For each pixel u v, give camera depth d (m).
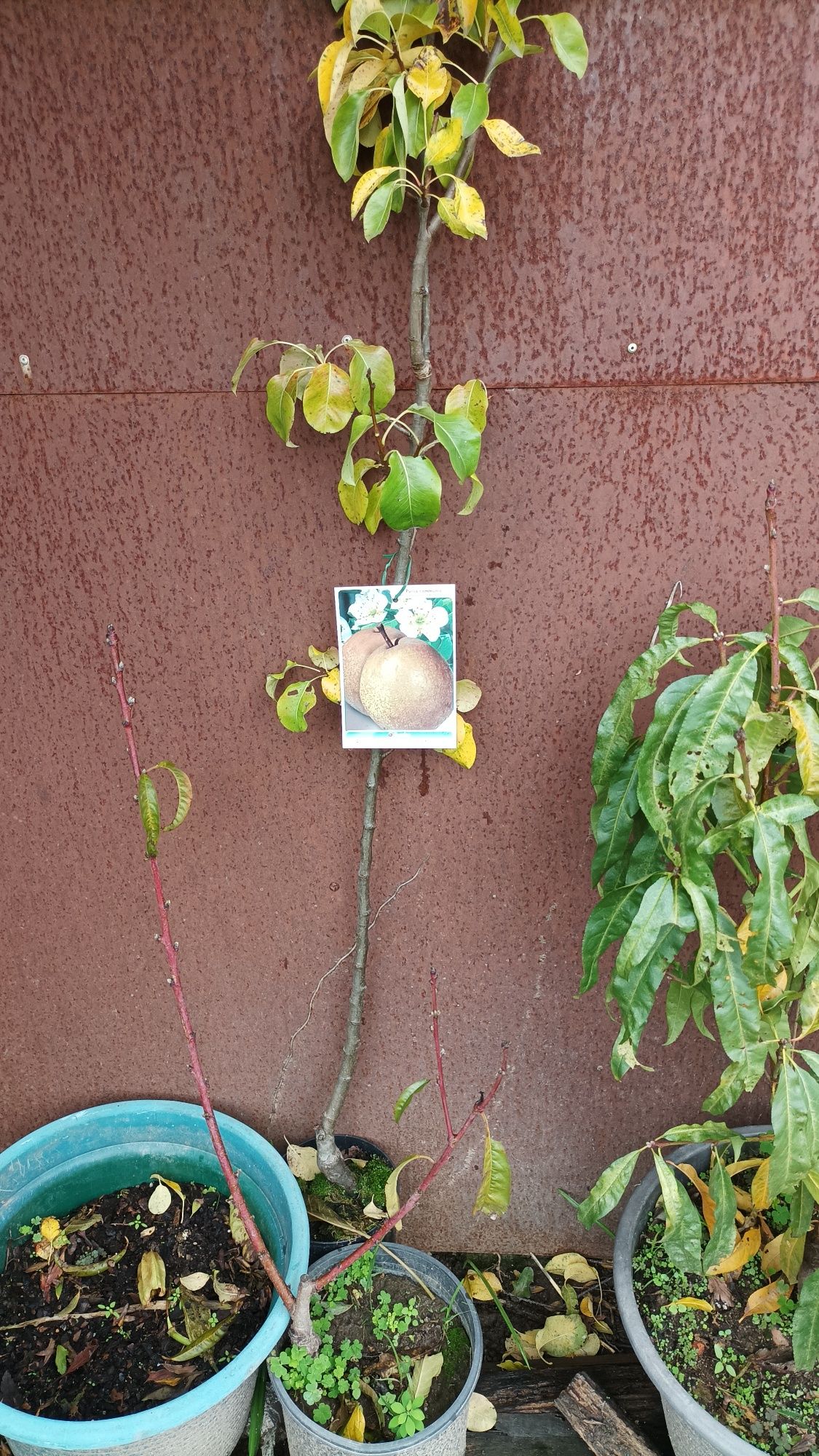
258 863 1.45
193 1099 1.63
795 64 1.03
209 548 1.29
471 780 1.37
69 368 1.21
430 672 1.27
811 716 0.98
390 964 1.49
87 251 1.16
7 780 1.43
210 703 1.37
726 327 1.14
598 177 1.09
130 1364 1.26
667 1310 1.28
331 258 1.15
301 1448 1.20
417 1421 1.17
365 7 0.94
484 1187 1.19
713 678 0.97
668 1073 1.52
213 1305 1.34
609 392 1.18
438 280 1.14
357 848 1.42
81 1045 1.60
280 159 1.11
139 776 1.07
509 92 1.07
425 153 0.99
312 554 1.28
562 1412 1.36
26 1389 1.23
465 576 1.27
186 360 1.20
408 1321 1.32
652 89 1.06
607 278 1.13
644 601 1.27
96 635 1.34
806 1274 1.32
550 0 1.03
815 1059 1.11
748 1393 1.19
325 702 1.34
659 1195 1.40
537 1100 1.56
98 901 1.49
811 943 1.11
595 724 1.33
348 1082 1.47
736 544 1.24
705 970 1.03
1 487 1.27
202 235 1.15
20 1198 1.46
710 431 1.19
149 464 1.25
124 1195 1.53
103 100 1.10
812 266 1.11
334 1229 1.49
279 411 1.09
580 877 1.41
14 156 1.13
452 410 1.10
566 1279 1.61
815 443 1.19
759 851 0.98
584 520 1.24
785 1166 1.09
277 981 1.52
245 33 1.06
